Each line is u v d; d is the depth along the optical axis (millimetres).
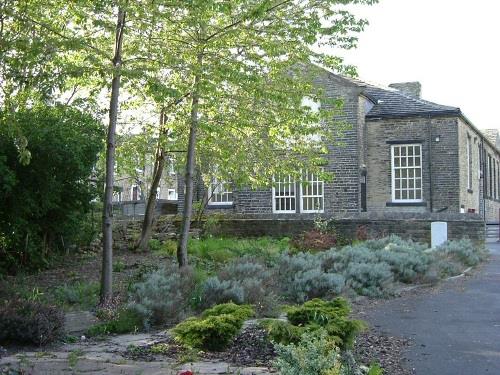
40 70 9297
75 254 16031
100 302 9602
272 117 13539
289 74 13516
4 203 13039
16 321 7457
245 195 26578
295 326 6707
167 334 8047
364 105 26531
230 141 14852
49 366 6297
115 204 31359
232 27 11969
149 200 17375
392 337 7891
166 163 18656
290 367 4746
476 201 30344
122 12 10258
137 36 11336
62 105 11555
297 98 12898
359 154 25375
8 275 13094
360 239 20156
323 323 6742
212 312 7438
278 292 11016
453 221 20312
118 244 17766
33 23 9547
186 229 13758
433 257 14617
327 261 13492
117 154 16266
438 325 8719
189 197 13852
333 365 4723
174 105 13961
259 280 10680
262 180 15875
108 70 9422
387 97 27672
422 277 13148
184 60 11336
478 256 17125
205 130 13359
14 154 12477
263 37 12016
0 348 7227
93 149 14250
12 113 9391
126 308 8859
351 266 12352
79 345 7586
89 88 15438
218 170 17172
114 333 8383
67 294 10250
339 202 25141
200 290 9977
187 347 6980
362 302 10906
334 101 13234
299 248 18344
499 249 21344
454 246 16672
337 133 18469
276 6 11461
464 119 26422
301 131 14094
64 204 14438
